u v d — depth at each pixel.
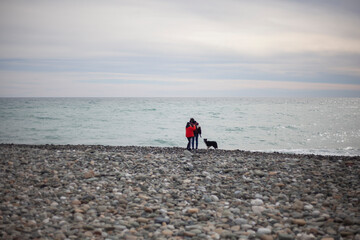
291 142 32.84
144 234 6.20
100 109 87.56
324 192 9.26
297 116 71.19
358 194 8.91
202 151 19.55
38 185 9.43
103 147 21.56
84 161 13.27
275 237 6.07
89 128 42.59
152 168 12.62
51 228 6.26
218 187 9.96
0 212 6.98
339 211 7.49
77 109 86.75
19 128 41.66
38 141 31.30
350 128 46.72
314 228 6.39
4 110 79.75
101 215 7.15
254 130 42.69
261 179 11.01
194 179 10.93
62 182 9.86
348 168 13.03
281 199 8.76
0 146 20.14
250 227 6.60
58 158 13.80
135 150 19.66
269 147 29.31
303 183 10.43
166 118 59.56
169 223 6.88
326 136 37.91
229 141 32.81
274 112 84.88
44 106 105.50
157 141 31.64
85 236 5.99
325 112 91.50
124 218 7.09
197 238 6.00
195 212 7.56
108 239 5.84
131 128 42.81
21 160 12.95
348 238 5.90
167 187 9.86
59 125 45.84
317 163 14.27
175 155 16.62
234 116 67.31
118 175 11.14
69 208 7.61
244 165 13.51
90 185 9.77
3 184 9.31
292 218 7.15
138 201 8.35
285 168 12.84
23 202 7.80
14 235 5.80
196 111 83.12
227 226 6.68
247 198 8.85
